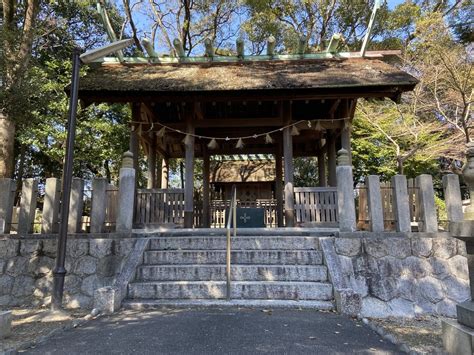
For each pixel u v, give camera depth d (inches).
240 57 333.4
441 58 390.3
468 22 493.7
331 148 354.9
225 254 195.3
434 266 183.6
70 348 108.3
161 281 181.0
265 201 408.8
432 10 574.2
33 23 336.2
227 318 140.0
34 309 178.4
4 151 311.9
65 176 169.6
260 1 570.3
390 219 204.5
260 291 170.2
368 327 132.0
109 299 153.6
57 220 212.2
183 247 206.7
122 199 207.3
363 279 179.8
